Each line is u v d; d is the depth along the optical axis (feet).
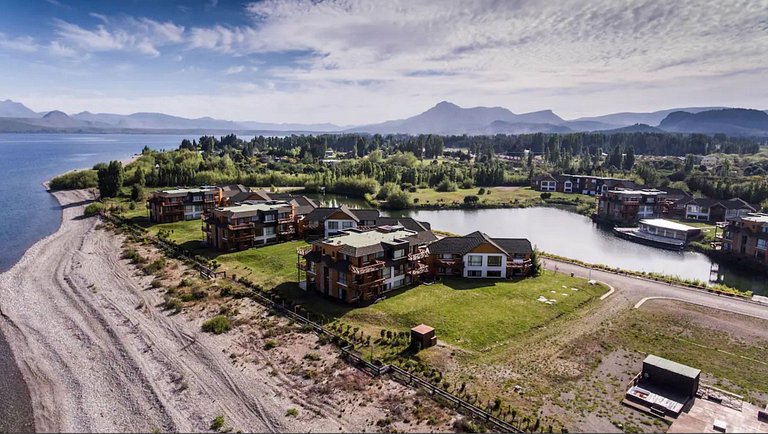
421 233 253.85
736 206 417.08
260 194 375.45
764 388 135.74
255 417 121.08
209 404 126.72
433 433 113.50
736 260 296.51
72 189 529.86
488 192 596.29
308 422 118.62
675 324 178.91
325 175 609.83
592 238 369.30
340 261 196.85
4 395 133.28
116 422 120.57
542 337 165.89
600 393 131.13
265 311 185.37
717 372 144.46
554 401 126.52
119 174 476.95
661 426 116.26
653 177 599.16
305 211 337.11
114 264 246.27
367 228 253.24
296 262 249.14
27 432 117.80
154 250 273.95
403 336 163.53
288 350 154.51
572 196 577.43
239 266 243.40
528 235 373.61
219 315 180.75
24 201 454.81
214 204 380.17
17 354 154.61
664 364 134.72
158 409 124.98
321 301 195.11
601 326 176.35
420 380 134.31
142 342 160.45
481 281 224.74
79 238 303.89
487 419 118.11
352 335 163.53
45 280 221.87
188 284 212.84
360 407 124.16
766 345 162.50
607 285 224.12
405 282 216.13
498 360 148.87
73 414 124.16
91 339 163.32
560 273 241.96
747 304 200.64
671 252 330.54
